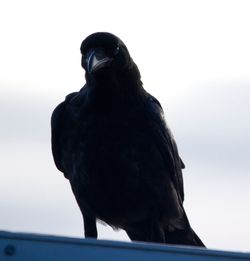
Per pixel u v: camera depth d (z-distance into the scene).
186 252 6.01
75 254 5.93
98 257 5.94
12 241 5.91
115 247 5.97
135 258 5.96
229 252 6.05
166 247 6.01
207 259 6.03
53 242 5.95
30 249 5.91
